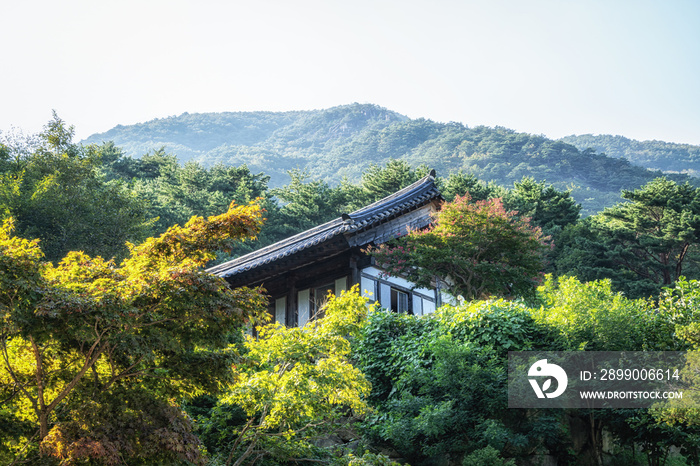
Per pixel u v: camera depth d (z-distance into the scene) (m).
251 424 10.88
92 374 8.45
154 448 7.58
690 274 42.53
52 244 27.80
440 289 22.64
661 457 12.33
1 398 8.25
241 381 10.09
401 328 15.12
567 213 48.34
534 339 13.50
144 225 32.19
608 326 12.34
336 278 19.67
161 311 8.17
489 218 18.22
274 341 10.37
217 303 8.00
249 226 8.73
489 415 12.45
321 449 11.34
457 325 14.09
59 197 28.25
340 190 53.19
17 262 7.27
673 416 10.35
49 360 8.34
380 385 14.27
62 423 7.59
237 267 21.89
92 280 8.35
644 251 43.31
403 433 12.17
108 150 60.78
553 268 42.75
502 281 18.62
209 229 8.70
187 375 8.41
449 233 18.30
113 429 7.59
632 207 44.22
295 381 9.83
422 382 12.99
